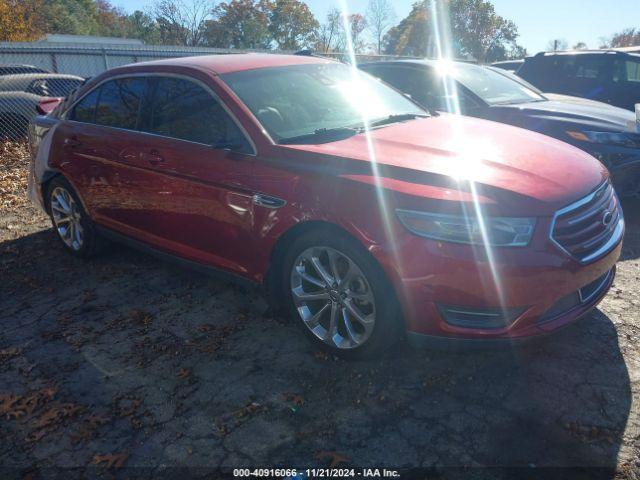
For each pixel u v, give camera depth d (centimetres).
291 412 290
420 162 309
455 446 260
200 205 375
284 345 352
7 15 3572
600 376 305
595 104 654
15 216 664
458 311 283
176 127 396
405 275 284
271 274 352
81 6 6000
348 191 300
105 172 444
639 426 266
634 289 407
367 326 306
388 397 297
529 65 1023
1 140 1124
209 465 258
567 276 282
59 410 302
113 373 334
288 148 336
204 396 307
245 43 4984
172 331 377
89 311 414
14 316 413
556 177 303
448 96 654
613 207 332
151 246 434
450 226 275
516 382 304
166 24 4216
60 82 1232
